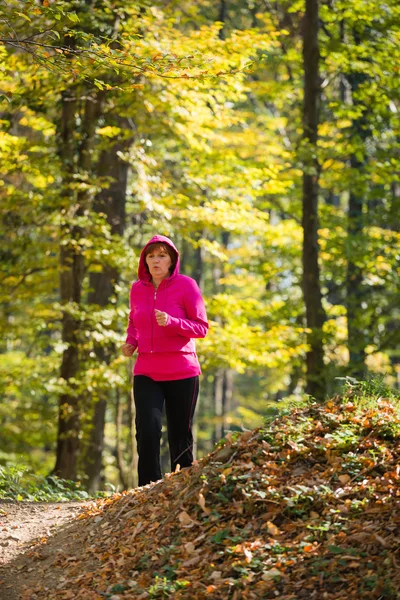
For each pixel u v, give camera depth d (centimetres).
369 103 1529
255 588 399
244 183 1375
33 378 1244
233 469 496
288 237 1789
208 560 436
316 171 1453
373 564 396
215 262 2609
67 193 1213
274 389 2788
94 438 1423
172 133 1318
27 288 1405
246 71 697
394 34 1398
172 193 1284
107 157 1437
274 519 454
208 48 1115
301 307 1753
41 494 732
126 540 495
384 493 453
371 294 1725
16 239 1267
